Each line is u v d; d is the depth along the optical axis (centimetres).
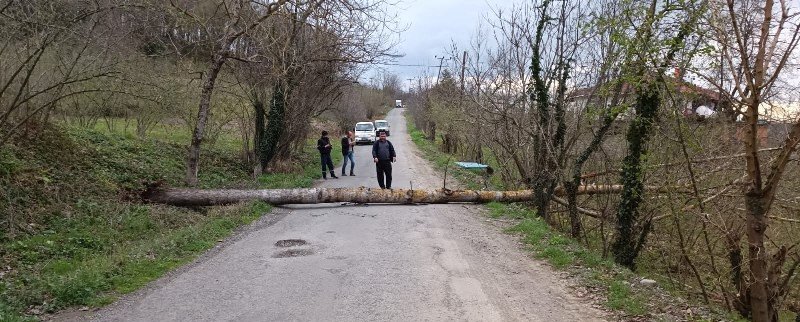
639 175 847
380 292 609
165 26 1333
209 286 626
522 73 1371
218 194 1150
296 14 1329
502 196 1291
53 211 871
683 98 757
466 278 671
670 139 757
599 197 1088
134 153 1410
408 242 868
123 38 1169
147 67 1352
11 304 528
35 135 1067
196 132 1264
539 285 654
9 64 949
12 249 704
